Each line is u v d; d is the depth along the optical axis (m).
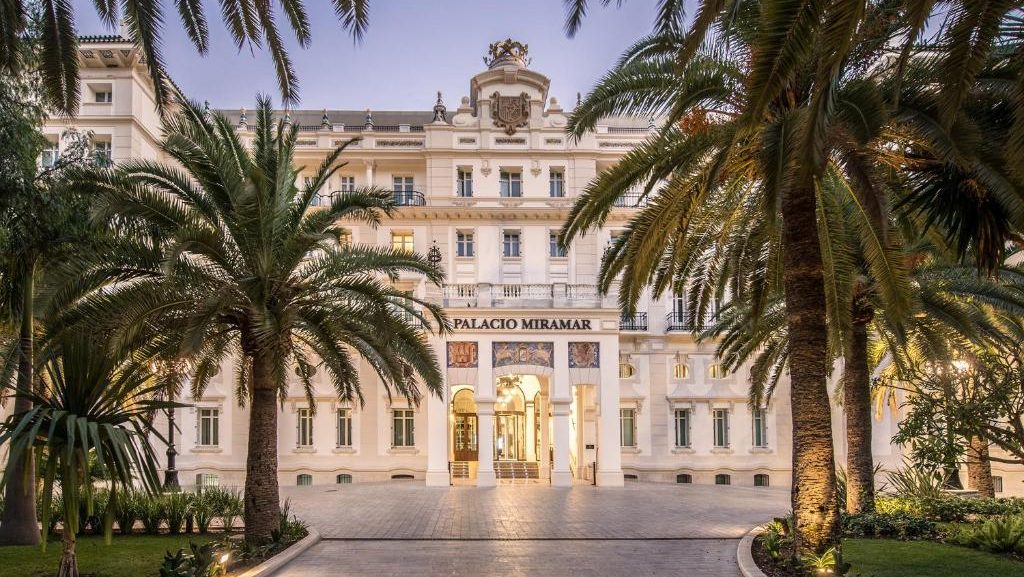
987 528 16.45
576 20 9.72
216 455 38.69
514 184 41.28
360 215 19.03
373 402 39.72
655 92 14.46
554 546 17.81
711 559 16.06
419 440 39.59
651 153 14.76
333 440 39.41
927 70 11.88
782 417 40.84
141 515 18.92
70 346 11.84
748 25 13.25
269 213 16.09
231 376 39.31
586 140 41.28
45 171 15.96
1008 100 10.75
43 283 15.22
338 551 17.14
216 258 15.88
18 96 15.16
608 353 34.50
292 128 17.88
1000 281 20.17
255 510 16.86
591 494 30.28
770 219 11.16
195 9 11.98
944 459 16.91
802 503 14.05
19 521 17.62
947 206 12.07
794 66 7.78
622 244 16.98
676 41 12.41
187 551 15.95
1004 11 7.54
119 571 14.11
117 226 15.55
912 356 24.16
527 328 34.34
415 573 14.61
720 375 41.19
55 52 11.83
